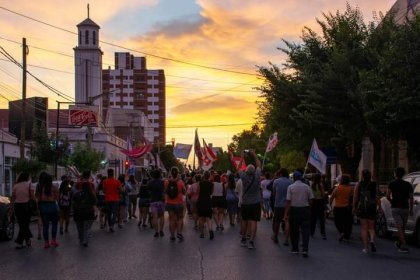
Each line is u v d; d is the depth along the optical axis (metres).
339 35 24.78
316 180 15.91
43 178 14.00
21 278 9.57
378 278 9.39
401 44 18.33
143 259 11.70
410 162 22.83
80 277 9.60
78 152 44.84
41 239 15.82
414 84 17.97
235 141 91.69
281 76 26.94
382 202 16.52
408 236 15.93
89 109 53.59
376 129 20.66
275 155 54.47
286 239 14.05
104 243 14.77
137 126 106.38
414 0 27.41
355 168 29.05
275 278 9.35
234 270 10.20
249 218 13.48
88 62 85.12
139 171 62.72
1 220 15.23
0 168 36.38
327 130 26.19
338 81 22.77
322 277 9.46
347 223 14.88
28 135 47.22
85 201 14.12
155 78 145.12
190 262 11.22
